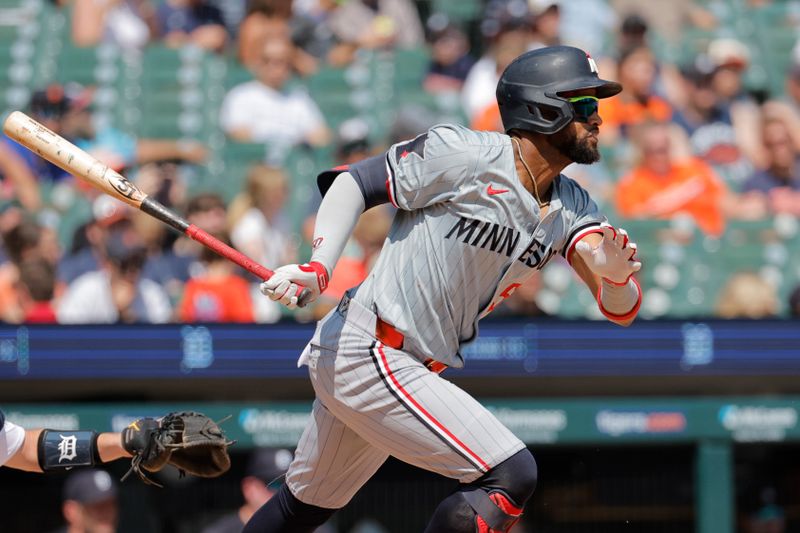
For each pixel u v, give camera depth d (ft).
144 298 92.68
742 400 92.17
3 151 102.63
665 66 121.60
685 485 107.04
